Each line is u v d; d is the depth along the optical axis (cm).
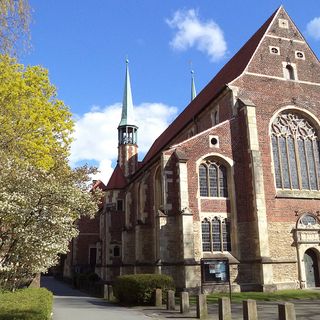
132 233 4594
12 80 2577
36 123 2586
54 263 1945
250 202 3070
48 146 2591
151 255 3881
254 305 1362
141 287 2289
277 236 3047
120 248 5366
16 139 2459
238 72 3578
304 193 3244
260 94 3400
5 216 1556
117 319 1705
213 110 3691
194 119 3981
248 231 3047
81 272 5744
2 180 1628
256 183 3042
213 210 3067
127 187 4912
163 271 2856
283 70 3547
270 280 2838
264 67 3500
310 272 3077
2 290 1662
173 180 3075
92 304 2517
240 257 2967
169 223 2975
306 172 3359
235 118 3288
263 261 2852
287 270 2991
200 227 2983
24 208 1563
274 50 3588
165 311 2000
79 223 7012
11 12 1266
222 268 2458
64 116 2816
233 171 3162
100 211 6166
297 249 3053
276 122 3391
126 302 2395
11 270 1686
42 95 2736
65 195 1664
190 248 2834
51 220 1591
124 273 4447
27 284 2669
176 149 3120
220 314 1508
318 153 3459
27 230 1548
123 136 6638
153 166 3950
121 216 5506
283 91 3475
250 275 2930
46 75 2789
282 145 3356
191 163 3098
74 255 6862
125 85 6950
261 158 3206
